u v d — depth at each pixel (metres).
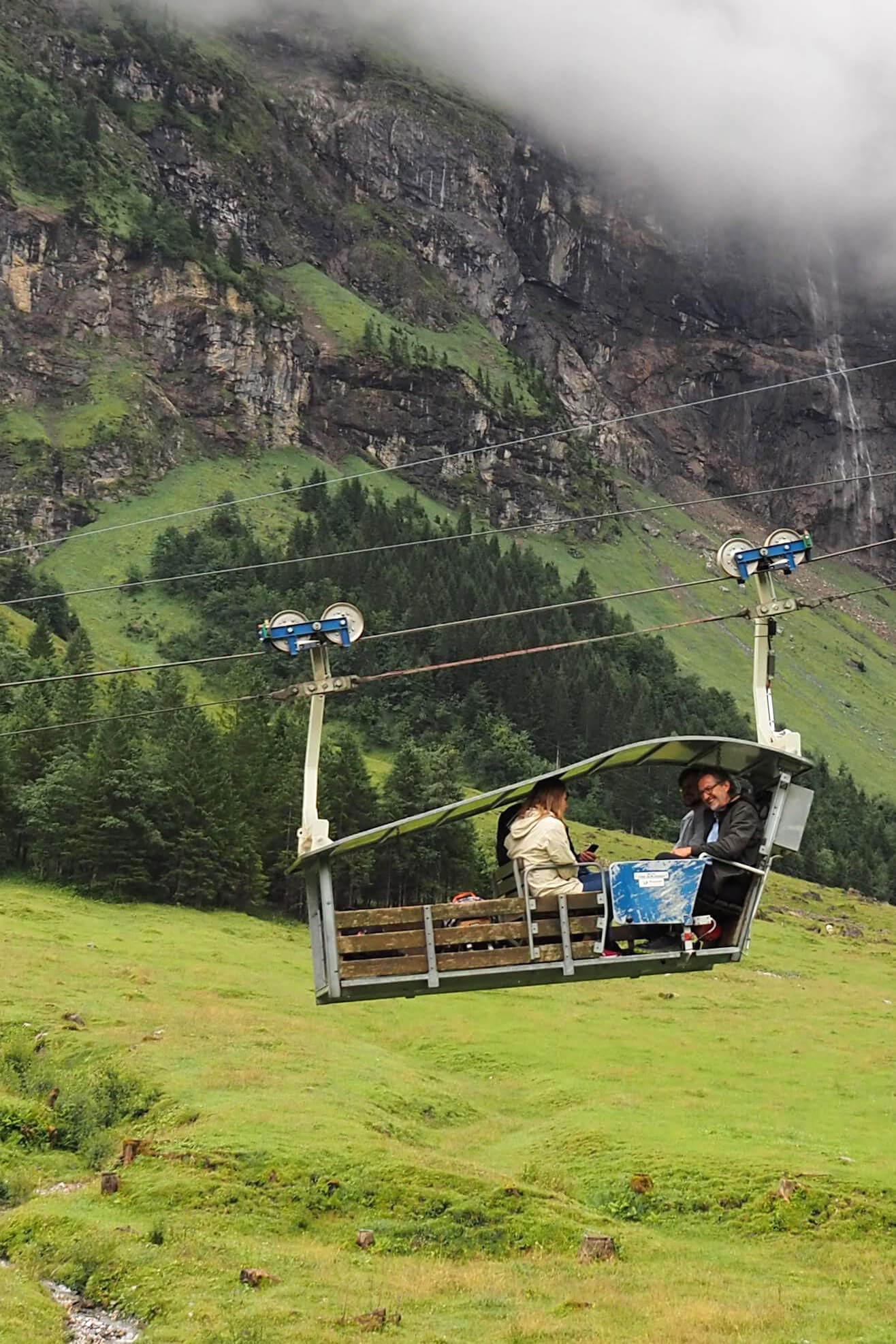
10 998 67.88
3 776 131.88
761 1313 32.97
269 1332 29.86
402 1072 63.12
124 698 179.50
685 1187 46.34
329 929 19.36
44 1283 34.28
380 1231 40.00
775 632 21.97
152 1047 60.22
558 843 19.52
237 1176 43.34
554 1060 71.50
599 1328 31.02
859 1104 63.22
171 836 127.94
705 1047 77.88
